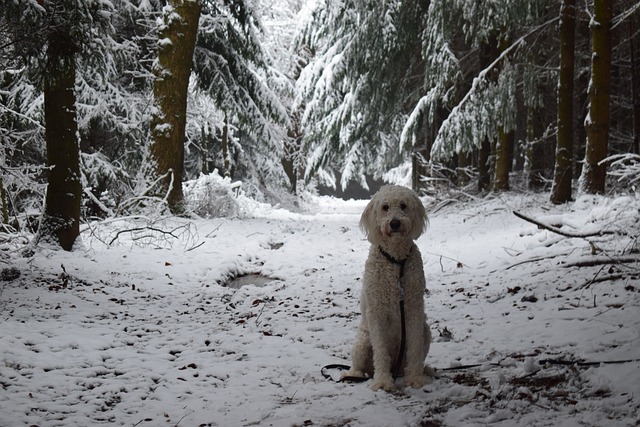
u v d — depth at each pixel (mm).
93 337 6777
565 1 15719
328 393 5180
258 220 18562
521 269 10031
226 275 11211
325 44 27281
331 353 6480
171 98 17094
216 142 31016
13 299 8188
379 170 31406
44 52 10031
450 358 6043
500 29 19656
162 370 5828
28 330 6801
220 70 22516
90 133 19359
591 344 5809
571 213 13359
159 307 8609
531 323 6891
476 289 9219
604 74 13898
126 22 19469
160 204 15516
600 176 14094
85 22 9727
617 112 22625
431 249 13211
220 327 7598
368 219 5426
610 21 13859
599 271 8164
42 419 4617
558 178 15852
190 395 5207
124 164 19375
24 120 15398
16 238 11648
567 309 7258
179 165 17203
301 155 38125
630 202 11273
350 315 8211
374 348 5277
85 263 10602
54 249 11148
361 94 24328
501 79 18562
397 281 5184
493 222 15516
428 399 4891
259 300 9141
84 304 8266
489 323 7219
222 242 13703
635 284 7688
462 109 19578
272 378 5645
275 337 7105
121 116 19391
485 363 5699
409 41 23156
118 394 5215
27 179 12797
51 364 5824
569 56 15727
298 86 27078
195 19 17406
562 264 9531
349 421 4508
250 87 24172
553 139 24047
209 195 18531
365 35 23156
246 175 32844
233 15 22031
